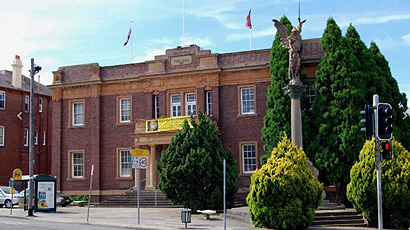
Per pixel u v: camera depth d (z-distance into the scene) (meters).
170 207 37.50
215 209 31.81
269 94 36.78
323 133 34.19
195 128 32.94
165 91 42.41
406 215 24.05
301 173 23.23
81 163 44.81
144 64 43.53
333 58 34.59
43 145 59.75
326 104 34.84
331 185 35.50
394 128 33.78
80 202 41.44
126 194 40.78
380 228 18.23
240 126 40.06
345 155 33.34
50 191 33.91
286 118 35.41
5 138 54.84
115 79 44.03
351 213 26.39
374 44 37.28
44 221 27.09
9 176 54.78
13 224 24.73
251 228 23.31
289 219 22.53
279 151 23.89
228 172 32.84
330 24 35.28
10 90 55.94
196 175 31.80
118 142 43.59
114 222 26.06
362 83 34.12
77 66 45.75
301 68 36.91
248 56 40.31
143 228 23.09
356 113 33.44
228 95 40.66
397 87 35.91
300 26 31.12
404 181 23.67
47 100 60.91
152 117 42.56
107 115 44.34
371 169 24.09
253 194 23.69
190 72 41.50
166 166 32.09
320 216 25.89
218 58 41.16
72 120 45.56
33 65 32.03
